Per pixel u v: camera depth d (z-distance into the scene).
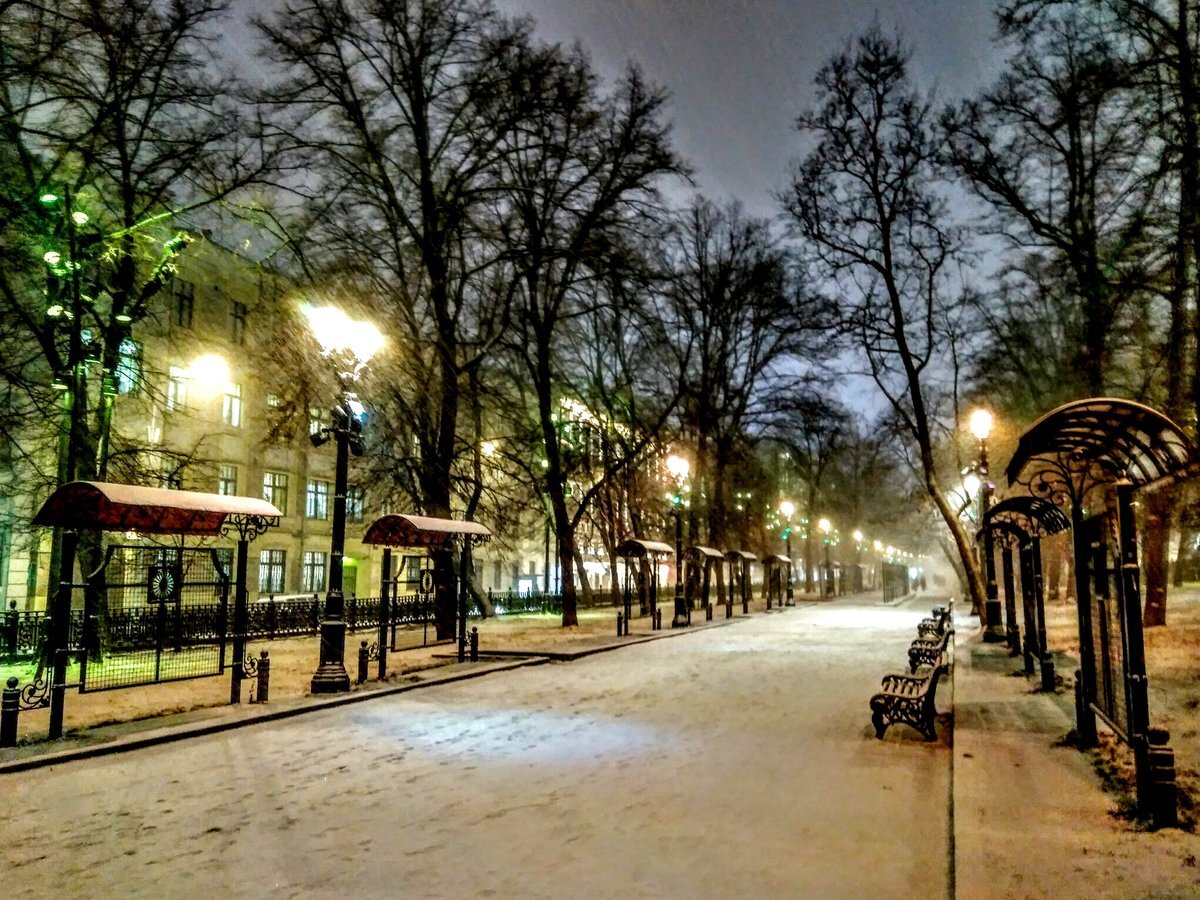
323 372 24.86
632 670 18.73
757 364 44.81
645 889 5.54
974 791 7.35
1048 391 28.16
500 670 18.67
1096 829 6.19
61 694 10.63
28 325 17.88
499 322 31.38
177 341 30.83
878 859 6.12
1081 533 8.57
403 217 26.38
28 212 16.95
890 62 28.03
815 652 22.53
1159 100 15.90
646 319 29.50
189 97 18.64
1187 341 17.33
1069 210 21.42
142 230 20.14
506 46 26.11
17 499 25.38
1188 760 8.13
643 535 47.50
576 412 40.44
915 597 68.00
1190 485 18.92
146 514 12.07
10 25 15.70
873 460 59.34
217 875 5.89
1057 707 12.12
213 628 22.12
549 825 7.01
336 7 24.62
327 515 45.59
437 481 26.83
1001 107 20.95
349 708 13.43
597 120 27.64
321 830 6.92
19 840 6.73
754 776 8.69
